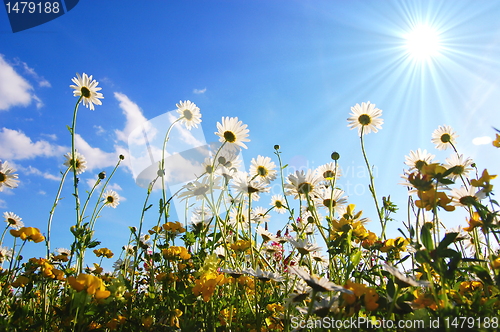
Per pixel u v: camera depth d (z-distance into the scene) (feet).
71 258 1.20
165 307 0.99
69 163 1.71
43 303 0.97
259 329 0.90
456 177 0.97
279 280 0.91
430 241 0.54
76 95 1.62
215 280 0.87
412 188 0.86
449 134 1.64
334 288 0.58
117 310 0.95
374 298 0.56
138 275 1.54
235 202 1.39
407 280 0.55
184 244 1.17
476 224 0.71
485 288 0.70
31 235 1.20
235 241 1.30
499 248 0.92
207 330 0.90
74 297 0.72
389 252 0.90
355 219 1.06
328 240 1.11
